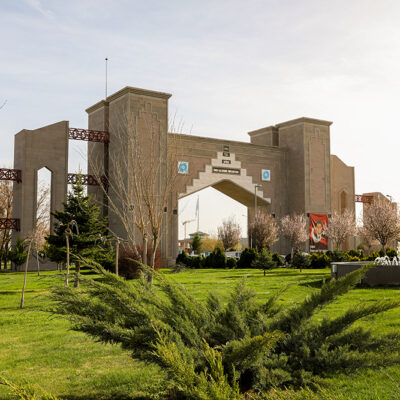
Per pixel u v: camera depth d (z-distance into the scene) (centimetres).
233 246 7312
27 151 4194
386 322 987
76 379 691
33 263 4034
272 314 614
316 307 552
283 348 519
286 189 5759
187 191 4888
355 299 1420
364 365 468
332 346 513
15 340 992
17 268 3972
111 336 515
